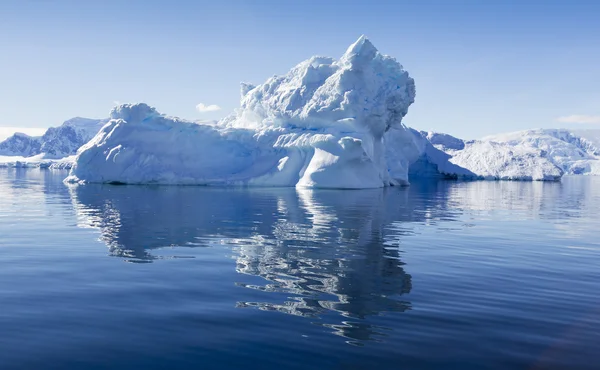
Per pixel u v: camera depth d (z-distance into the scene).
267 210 19.05
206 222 15.20
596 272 8.70
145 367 4.49
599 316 6.08
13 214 17.31
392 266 9.01
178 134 38.22
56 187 34.53
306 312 6.12
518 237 13.26
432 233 13.70
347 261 9.41
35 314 5.95
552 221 17.61
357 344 5.07
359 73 38.62
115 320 5.75
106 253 9.99
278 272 8.37
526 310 6.32
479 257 10.09
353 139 34.31
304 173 36.12
